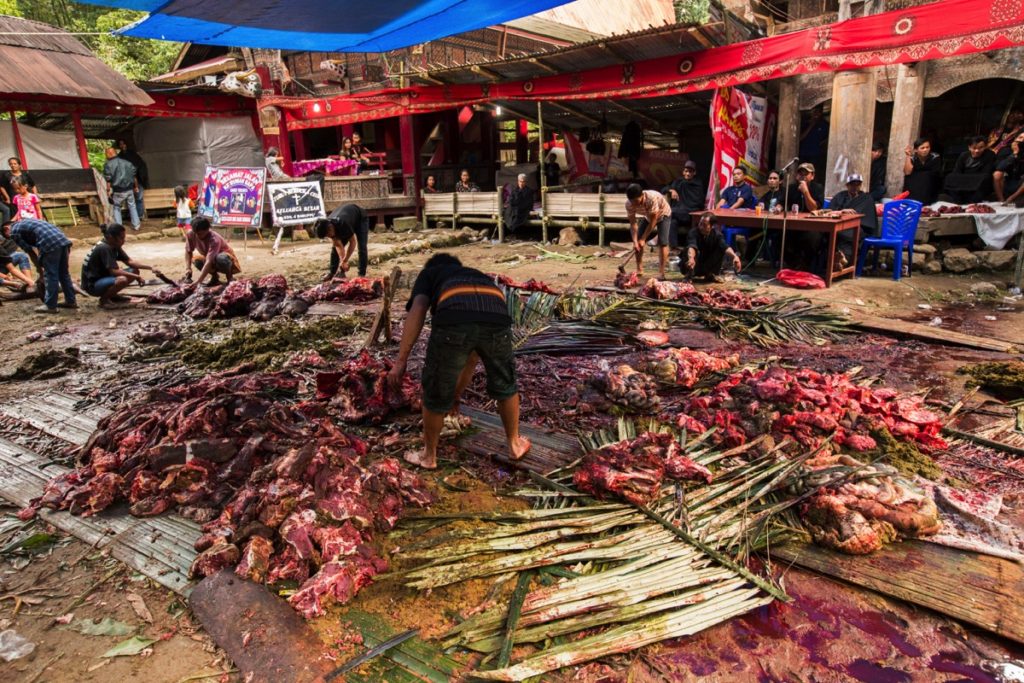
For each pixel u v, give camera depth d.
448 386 3.86
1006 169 10.46
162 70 28.20
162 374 6.30
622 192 15.84
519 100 15.24
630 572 3.06
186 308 8.84
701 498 3.63
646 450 4.02
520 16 8.20
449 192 18.09
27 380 6.24
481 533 3.38
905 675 2.52
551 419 4.88
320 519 3.29
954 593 2.88
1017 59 10.57
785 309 7.45
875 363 5.89
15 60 16.45
